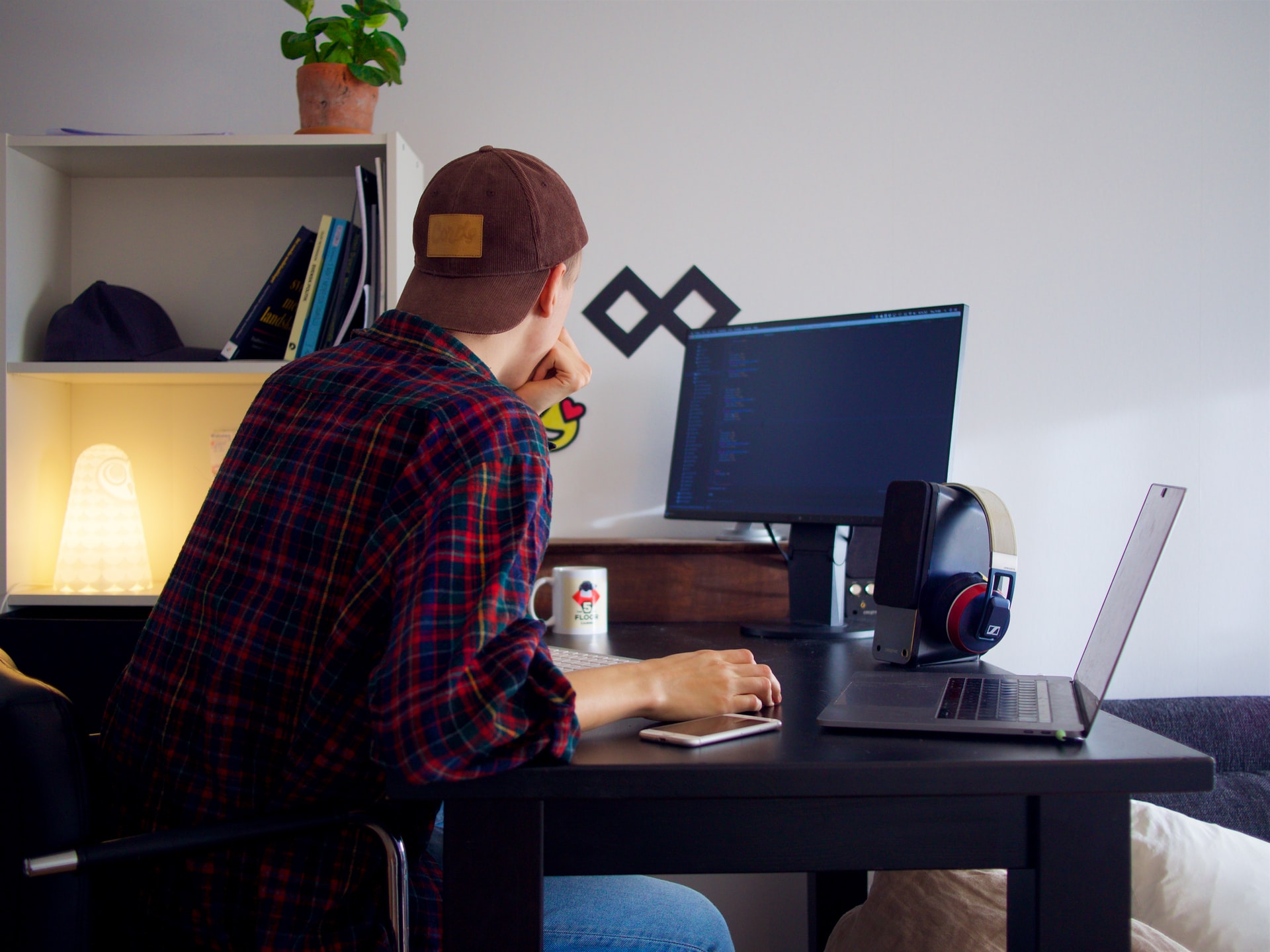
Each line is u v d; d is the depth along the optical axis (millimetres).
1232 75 1987
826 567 1628
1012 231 1968
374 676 692
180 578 860
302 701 777
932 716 852
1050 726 803
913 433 1541
